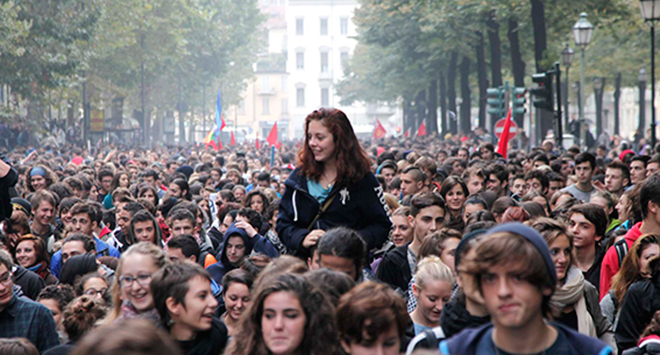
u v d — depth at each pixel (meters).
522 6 38.47
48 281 9.77
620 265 8.26
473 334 3.96
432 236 7.31
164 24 62.59
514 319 3.66
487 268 3.67
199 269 5.62
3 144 49.41
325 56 166.25
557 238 6.46
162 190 19.67
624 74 74.06
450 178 11.66
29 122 51.75
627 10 38.03
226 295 7.21
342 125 6.66
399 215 9.19
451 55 58.38
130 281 6.03
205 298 5.56
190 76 80.94
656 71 64.50
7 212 8.31
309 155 6.75
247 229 9.98
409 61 57.91
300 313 4.87
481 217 8.97
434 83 74.06
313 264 6.50
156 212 13.70
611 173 14.54
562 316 6.52
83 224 11.55
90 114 55.75
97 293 7.91
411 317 6.49
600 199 11.43
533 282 3.65
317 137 6.63
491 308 3.70
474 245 3.83
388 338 4.52
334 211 6.73
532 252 3.65
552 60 37.19
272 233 10.13
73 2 42.66
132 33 53.97
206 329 5.57
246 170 27.34
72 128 59.69
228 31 78.19
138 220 11.23
